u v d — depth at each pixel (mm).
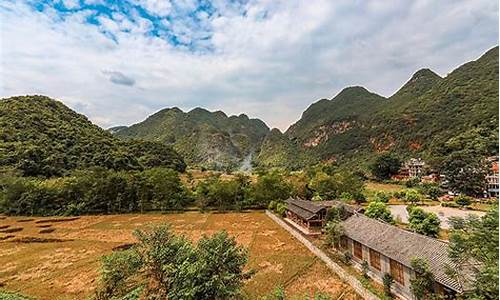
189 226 57719
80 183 75500
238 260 18578
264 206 77125
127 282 18391
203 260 17359
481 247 16312
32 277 32031
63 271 33625
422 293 21562
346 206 50156
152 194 76562
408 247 26047
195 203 80250
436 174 102312
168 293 16938
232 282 17750
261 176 85562
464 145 109938
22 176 82062
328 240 37281
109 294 17609
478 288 15289
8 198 72750
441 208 66438
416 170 117438
